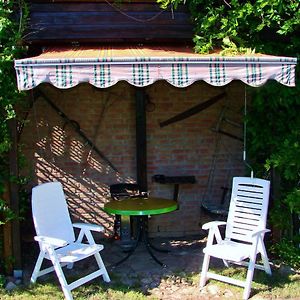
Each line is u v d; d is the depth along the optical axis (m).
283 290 5.66
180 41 7.09
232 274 6.10
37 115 7.52
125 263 6.59
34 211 5.70
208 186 7.96
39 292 5.63
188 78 5.21
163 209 6.17
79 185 7.66
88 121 7.62
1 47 5.73
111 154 7.70
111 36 6.79
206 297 5.53
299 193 6.10
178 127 7.84
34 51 7.02
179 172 7.88
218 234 6.03
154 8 6.85
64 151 7.60
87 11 6.73
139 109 7.55
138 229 7.24
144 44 7.12
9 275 6.02
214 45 6.46
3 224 5.90
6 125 5.76
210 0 6.58
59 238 5.94
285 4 6.18
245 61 5.31
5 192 5.92
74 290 5.64
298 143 6.21
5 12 5.60
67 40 6.80
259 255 6.66
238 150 8.02
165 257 6.84
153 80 5.16
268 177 6.75
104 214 7.73
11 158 5.88
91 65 5.09
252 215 6.09
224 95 7.91
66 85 5.09
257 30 6.34
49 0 6.66
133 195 6.98
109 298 5.47
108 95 7.63
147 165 7.79
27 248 7.09
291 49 6.45
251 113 6.84
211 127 7.93
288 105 6.46
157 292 5.67
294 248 6.34
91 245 5.92
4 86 5.63
